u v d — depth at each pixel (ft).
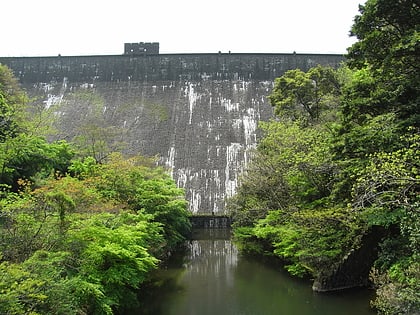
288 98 118.73
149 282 82.53
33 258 42.98
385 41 54.34
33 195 61.31
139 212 73.26
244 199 107.55
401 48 49.08
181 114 222.28
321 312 63.05
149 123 217.97
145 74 240.73
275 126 105.19
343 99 60.29
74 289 46.73
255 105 224.53
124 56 243.81
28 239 48.75
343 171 58.85
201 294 75.25
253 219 100.53
